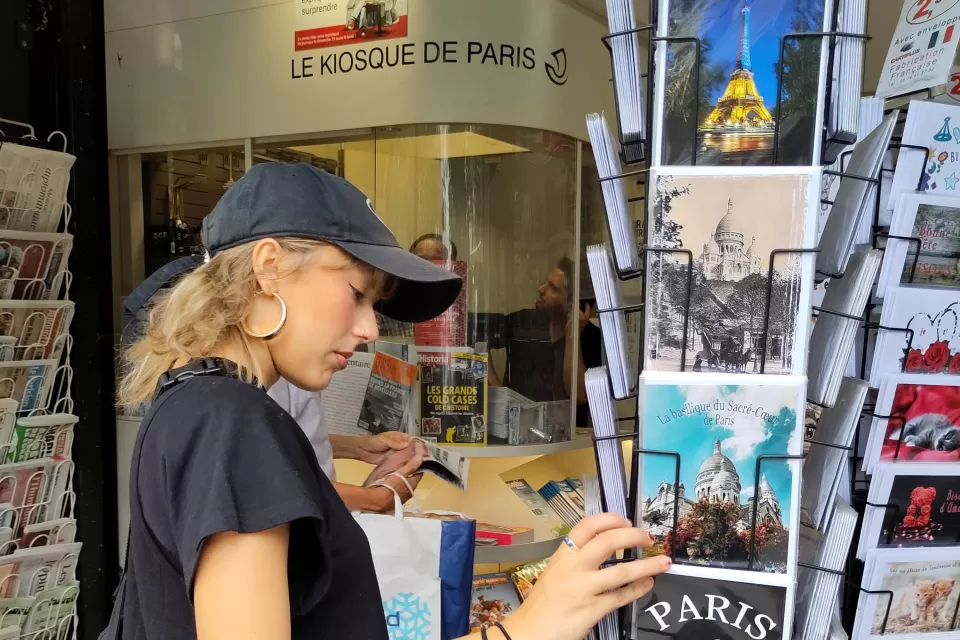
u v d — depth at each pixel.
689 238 0.70
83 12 1.89
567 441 2.04
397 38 1.91
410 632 1.12
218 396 0.55
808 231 0.68
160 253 2.48
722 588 0.72
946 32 0.96
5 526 1.69
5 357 1.66
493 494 1.99
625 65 0.72
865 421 1.01
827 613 0.73
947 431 0.91
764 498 0.71
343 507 0.65
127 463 2.32
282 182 0.61
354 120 2.00
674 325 0.71
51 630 1.80
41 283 1.75
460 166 1.96
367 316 0.65
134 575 0.59
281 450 0.54
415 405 1.93
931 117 0.87
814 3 0.68
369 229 0.64
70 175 1.88
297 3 2.04
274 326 0.61
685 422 0.71
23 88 1.94
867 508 0.90
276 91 2.12
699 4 0.69
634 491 0.75
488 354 1.96
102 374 2.19
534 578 1.88
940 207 0.88
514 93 1.90
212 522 0.47
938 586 0.92
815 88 0.68
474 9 1.86
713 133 0.70
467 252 1.97
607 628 0.75
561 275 2.07
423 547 1.14
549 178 2.04
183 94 2.29
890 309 0.88
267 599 0.47
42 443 1.77
